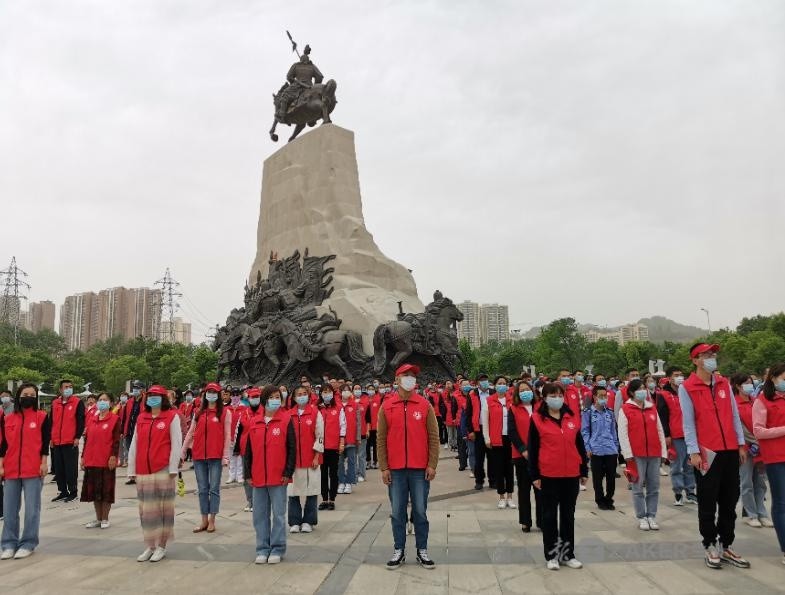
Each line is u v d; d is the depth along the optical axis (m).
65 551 8.71
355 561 7.75
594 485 11.01
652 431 9.24
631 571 7.02
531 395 9.30
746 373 9.77
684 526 9.38
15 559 8.27
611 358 82.19
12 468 8.48
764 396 7.48
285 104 38.28
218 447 9.82
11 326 104.75
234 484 15.31
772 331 76.06
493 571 7.17
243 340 30.94
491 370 82.06
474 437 13.45
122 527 10.44
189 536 9.45
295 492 9.32
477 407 13.48
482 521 9.91
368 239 33.16
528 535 8.91
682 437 11.12
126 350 92.38
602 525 9.53
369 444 17.98
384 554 8.02
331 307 29.58
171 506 8.33
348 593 6.50
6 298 109.31
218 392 9.95
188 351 90.62
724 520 7.20
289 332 28.00
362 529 9.53
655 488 9.25
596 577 6.84
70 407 13.40
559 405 7.39
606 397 11.14
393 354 26.62
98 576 7.38
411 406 7.66
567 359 86.94
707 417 7.25
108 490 10.41
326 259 32.00
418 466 7.46
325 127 35.41
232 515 11.16
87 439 10.50
